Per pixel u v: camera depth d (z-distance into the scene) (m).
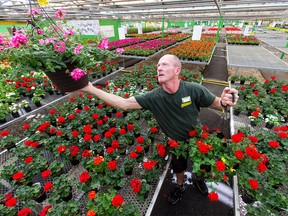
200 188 1.98
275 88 3.81
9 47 1.03
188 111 1.46
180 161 1.64
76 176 2.02
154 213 1.81
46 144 2.21
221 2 4.59
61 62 1.02
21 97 3.71
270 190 1.45
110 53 1.40
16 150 2.13
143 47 6.91
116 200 1.27
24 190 1.59
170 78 1.26
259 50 6.78
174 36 11.47
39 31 1.22
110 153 2.02
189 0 4.18
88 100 3.38
